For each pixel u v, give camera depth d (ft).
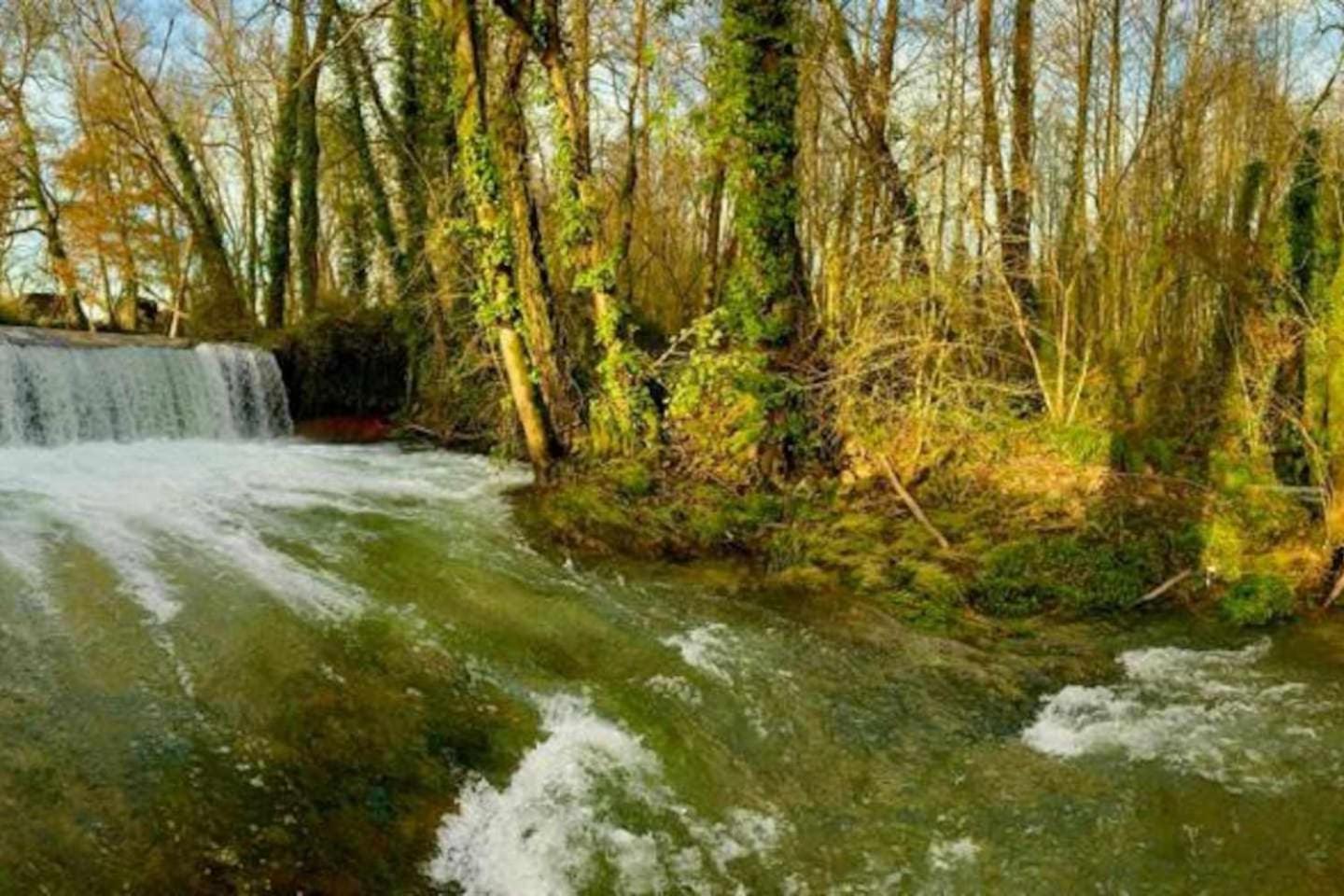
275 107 97.25
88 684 20.84
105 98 83.25
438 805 18.95
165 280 93.76
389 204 73.15
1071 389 45.88
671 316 76.48
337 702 21.54
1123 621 30.27
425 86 61.41
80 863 15.74
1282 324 41.68
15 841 15.88
